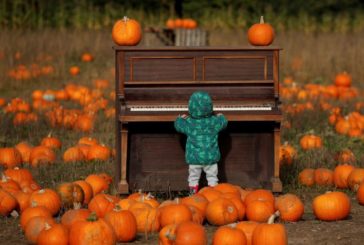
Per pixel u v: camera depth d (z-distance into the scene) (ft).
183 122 53.21
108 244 39.17
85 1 179.93
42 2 175.73
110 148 69.92
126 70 55.26
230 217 46.21
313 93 102.94
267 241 39.24
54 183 58.18
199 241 39.29
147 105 54.85
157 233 44.57
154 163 56.08
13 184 52.70
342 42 145.28
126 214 42.47
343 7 188.85
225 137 56.39
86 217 43.47
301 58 134.92
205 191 49.39
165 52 55.47
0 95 109.50
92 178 55.47
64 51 141.08
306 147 73.10
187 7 188.03
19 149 68.13
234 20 186.09
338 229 45.47
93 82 118.42
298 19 187.11
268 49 55.67
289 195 48.16
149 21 186.50
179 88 55.42
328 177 59.21
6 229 45.88
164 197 56.44
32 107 96.58
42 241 39.78
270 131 56.39
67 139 78.28
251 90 55.47
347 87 113.09
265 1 188.03
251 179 56.49
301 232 44.55
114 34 56.65
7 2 171.32
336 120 85.15
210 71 55.67
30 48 137.59
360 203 53.57
